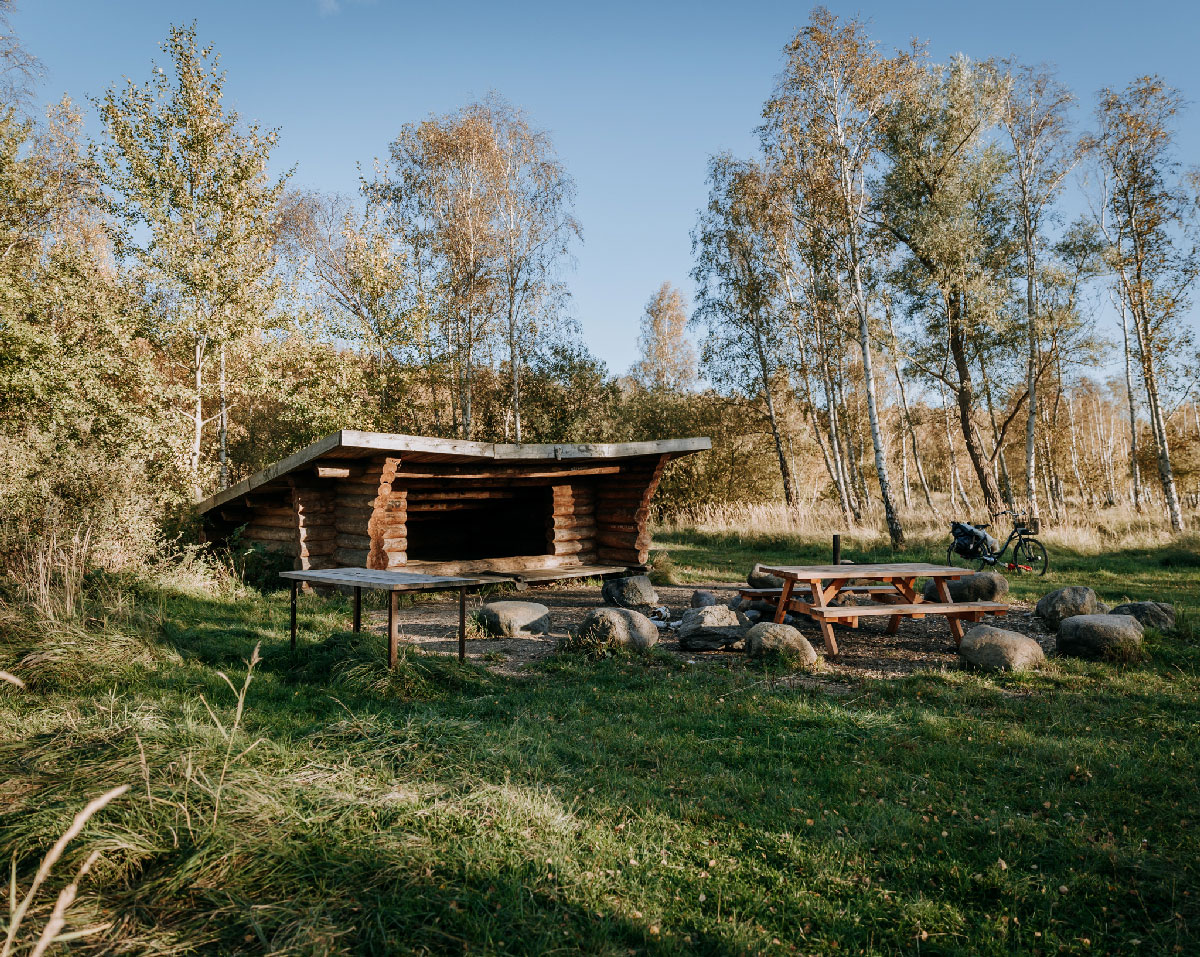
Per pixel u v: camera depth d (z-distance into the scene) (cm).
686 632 716
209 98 1695
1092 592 820
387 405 2156
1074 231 2078
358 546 1063
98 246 2025
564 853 300
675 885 288
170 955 221
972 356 2230
